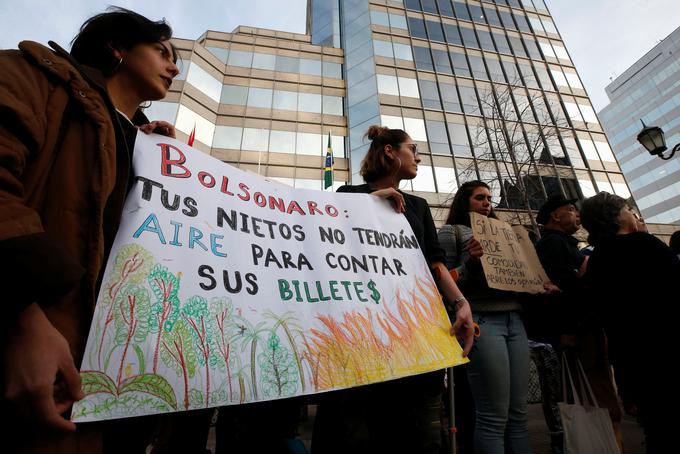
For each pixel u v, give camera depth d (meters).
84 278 0.70
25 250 0.53
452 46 18.30
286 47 18.11
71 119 0.79
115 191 0.86
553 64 19.11
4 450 0.58
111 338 0.75
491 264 2.02
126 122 1.02
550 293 2.28
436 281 1.77
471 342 1.54
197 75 15.46
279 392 0.95
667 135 50.19
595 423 1.93
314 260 1.30
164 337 0.83
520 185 9.50
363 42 17.67
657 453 1.56
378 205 1.69
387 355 1.24
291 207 1.39
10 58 0.74
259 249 1.17
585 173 15.43
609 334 1.84
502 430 1.73
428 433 1.48
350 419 1.40
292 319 1.11
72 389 0.59
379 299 1.37
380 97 15.96
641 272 1.72
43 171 0.71
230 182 1.24
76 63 0.85
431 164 14.73
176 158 1.12
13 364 0.54
